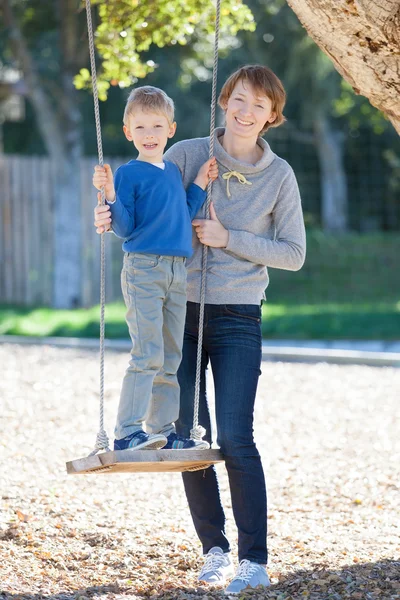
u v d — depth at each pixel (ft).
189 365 25.38
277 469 41.75
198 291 25.26
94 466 21.90
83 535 30.07
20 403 53.62
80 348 82.33
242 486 24.52
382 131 160.86
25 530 29.89
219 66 151.43
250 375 24.73
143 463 22.18
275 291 135.03
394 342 87.81
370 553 28.09
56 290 112.68
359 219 183.73
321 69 134.82
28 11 108.37
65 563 27.35
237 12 38.19
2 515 31.35
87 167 115.34
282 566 27.27
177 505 35.29
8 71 146.30
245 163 25.27
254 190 25.49
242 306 25.07
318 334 92.63
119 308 109.91
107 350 80.74
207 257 25.23
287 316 102.83
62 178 112.16
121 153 166.91
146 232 23.99
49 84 112.06
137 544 29.58
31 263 115.75
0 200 114.32
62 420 49.83
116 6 37.76
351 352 77.30
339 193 174.70
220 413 24.57
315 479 39.83
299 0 24.00
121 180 24.29
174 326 24.52
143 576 26.53
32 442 44.09
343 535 31.24
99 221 23.34
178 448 23.86
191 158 25.79
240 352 24.80
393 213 183.62
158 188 24.23
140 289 23.94
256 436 48.57
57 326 92.99
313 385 64.03
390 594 23.95
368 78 24.84
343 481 39.40
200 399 25.63
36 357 74.79
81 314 103.04
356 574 25.63
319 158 181.88
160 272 23.99
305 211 182.70
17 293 115.55
